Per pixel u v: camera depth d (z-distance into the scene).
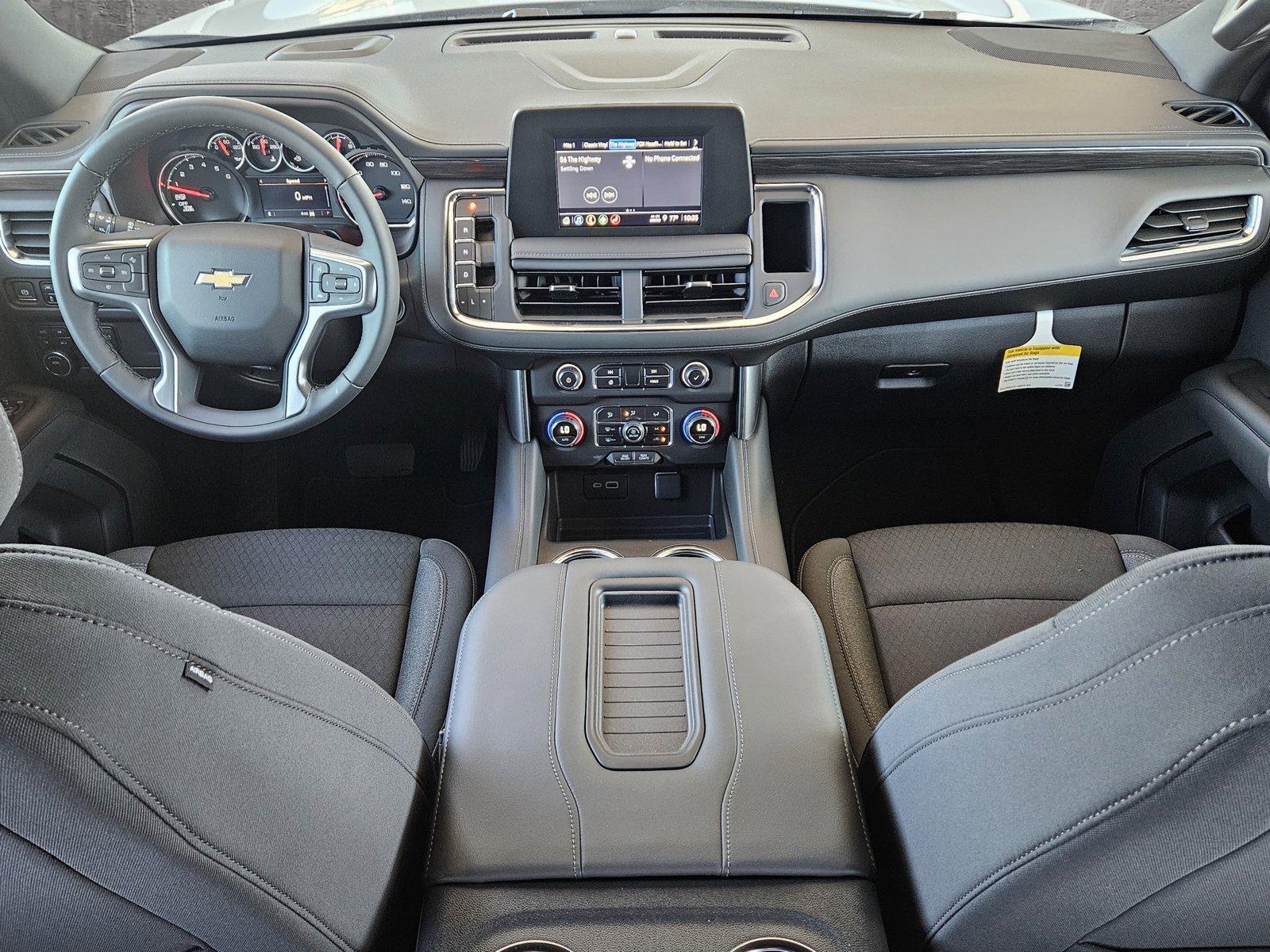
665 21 1.79
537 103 1.53
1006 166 1.53
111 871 0.55
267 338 1.35
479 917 0.73
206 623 0.63
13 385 1.70
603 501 1.80
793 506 2.12
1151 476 1.90
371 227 1.31
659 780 0.84
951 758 0.68
